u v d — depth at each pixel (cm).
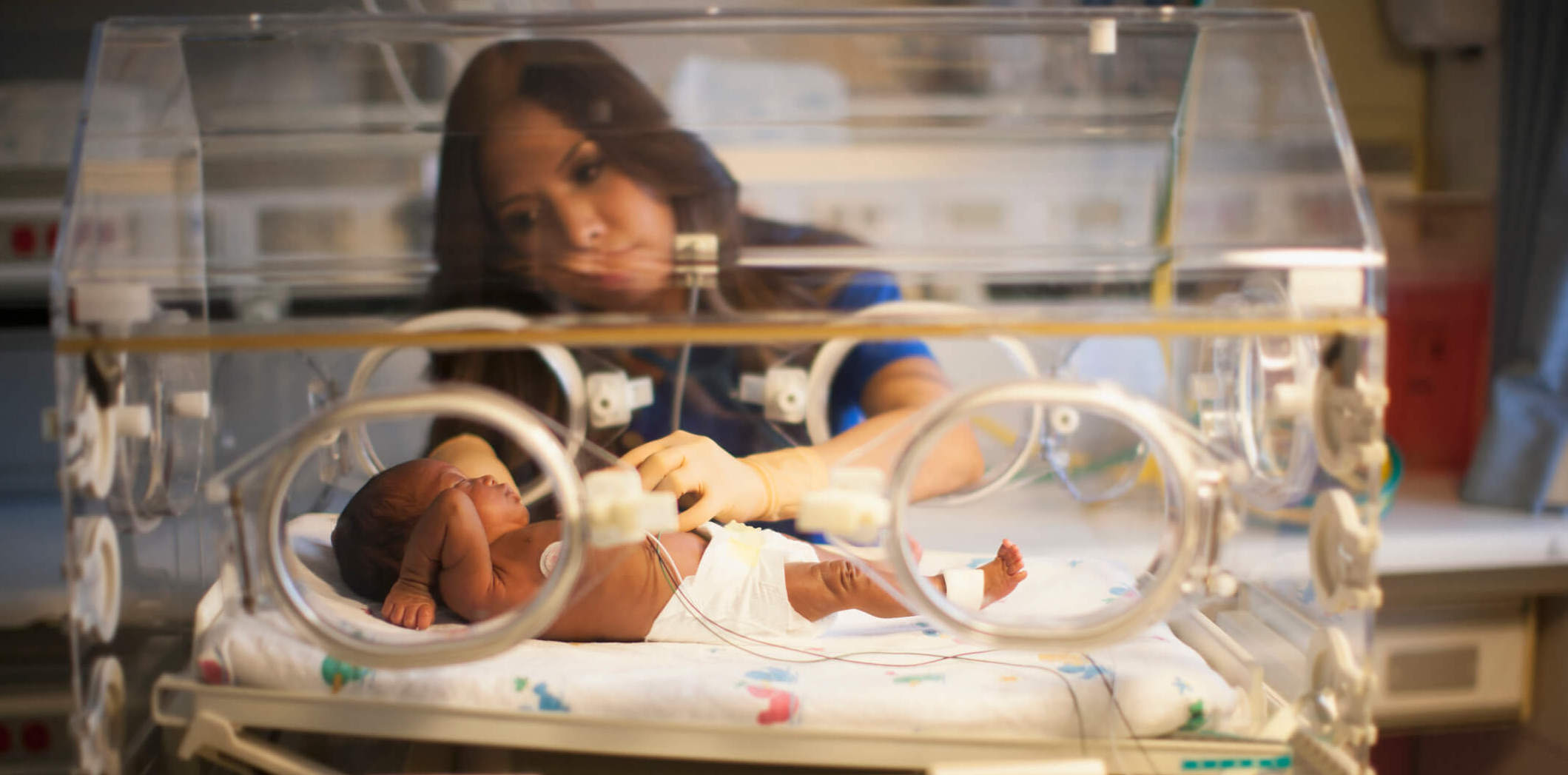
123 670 110
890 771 108
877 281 132
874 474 103
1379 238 109
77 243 108
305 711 106
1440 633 173
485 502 130
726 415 145
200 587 128
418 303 130
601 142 143
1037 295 130
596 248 140
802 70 146
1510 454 175
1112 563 138
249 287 133
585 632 123
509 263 138
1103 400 103
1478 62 198
